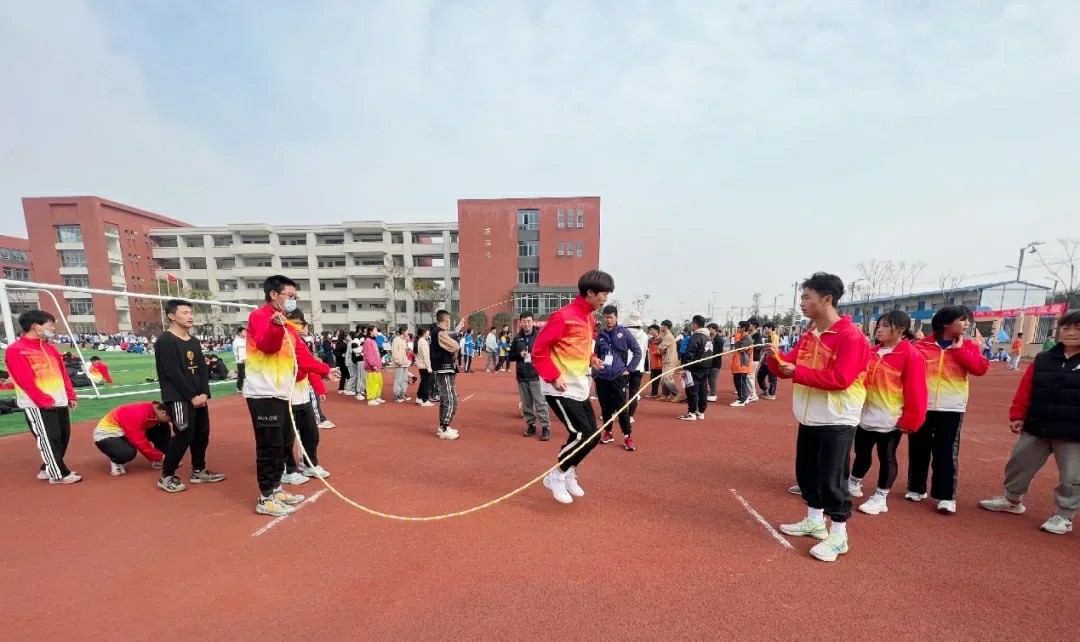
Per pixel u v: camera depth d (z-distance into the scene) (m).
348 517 3.88
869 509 3.96
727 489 4.55
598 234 40.78
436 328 6.64
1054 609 2.61
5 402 8.48
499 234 41.72
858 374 2.96
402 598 2.71
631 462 5.51
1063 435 3.50
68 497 4.33
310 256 48.34
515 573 2.98
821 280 3.20
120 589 2.81
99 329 46.84
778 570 3.02
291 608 2.62
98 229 46.44
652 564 3.10
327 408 9.43
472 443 6.45
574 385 3.98
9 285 8.34
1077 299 27.12
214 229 50.28
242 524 3.74
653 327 10.97
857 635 2.39
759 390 11.72
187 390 4.40
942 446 3.97
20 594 2.76
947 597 2.73
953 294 34.53
